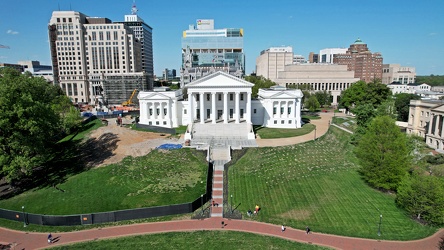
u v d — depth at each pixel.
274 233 44.12
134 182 58.66
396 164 52.97
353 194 54.00
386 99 111.50
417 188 46.09
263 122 99.81
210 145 74.81
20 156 54.31
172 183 58.06
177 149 72.44
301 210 49.78
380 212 48.44
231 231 44.72
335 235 43.38
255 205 51.72
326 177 60.28
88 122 103.62
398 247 40.53
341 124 100.88
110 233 44.78
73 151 75.69
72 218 47.12
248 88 87.94
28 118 56.75
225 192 55.91
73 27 197.00
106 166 65.44
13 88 56.41
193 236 43.34
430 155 67.12
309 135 84.94
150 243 41.81
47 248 41.38
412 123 92.94
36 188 58.34
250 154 69.94
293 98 96.00
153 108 97.88
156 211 49.00
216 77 87.75
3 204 52.72
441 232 43.66
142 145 76.25
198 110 97.94
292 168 63.50
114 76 196.38
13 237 44.31
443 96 142.88
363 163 57.12
